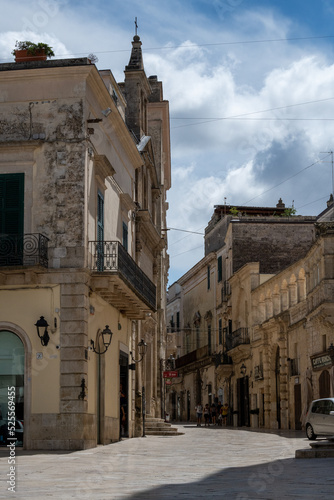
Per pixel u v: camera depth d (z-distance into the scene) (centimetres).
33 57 2272
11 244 2056
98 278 2133
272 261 5412
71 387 2006
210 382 6097
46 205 2097
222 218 6250
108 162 2294
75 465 1443
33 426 1994
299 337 3812
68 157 2108
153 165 3612
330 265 3322
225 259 5775
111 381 2450
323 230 3384
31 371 2023
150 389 3547
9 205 2108
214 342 6100
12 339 2066
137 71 3378
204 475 1238
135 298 2469
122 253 2317
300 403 3769
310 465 1407
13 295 2061
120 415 2703
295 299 4062
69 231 2081
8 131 2141
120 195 2705
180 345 7450
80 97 2127
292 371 3938
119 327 2623
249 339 4859
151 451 1948
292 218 5906
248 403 4853
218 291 6022
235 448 2116
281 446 2211
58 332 2034
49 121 2130
